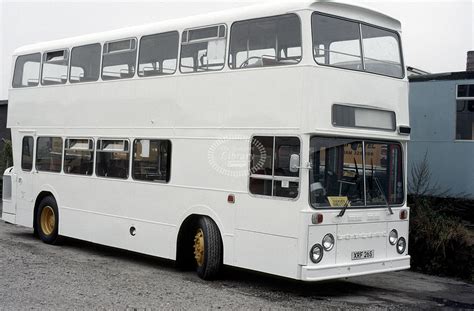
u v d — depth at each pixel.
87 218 12.18
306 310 8.05
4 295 8.23
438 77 15.10
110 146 11.77
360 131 9.02
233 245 9.30
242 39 9.45
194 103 10.10
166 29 10.75
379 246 9.28
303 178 8.39
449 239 11.25
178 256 10.30
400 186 9.73
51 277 9.54
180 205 10.22
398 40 9.95
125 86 11.48
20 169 14.11
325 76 8.64
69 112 12.82
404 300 9.05
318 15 8.73
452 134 14.83
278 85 8.82
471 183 14.46
